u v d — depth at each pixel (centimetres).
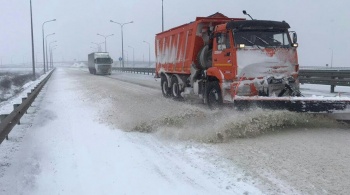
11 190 541
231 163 620
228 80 1081
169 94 1717
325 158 640
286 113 877
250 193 490
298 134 841
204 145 751
